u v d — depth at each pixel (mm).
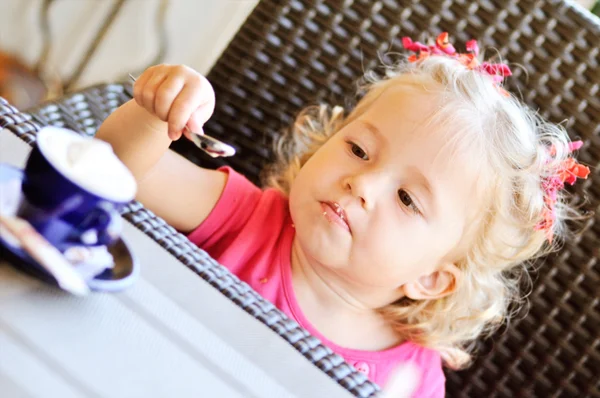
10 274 491
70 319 487
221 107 1153
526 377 1110
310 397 540
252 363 537
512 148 1040
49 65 1861
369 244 961
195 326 538
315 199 978
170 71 725
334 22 1131
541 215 1078
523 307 1113
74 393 446
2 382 427
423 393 1085
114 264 530
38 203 477
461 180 997
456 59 1085
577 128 1095
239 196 1068
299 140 1161
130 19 1867
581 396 1082
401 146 978
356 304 1075
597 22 1096
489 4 1115
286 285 1042
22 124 633
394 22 1130
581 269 1088
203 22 1824
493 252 1094
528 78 1103
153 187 993
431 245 1006
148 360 492
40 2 1910
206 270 587
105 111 1021
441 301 1134
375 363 1076
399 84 1059
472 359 1141
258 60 1142
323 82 1146
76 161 470
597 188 1089
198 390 493
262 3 1134
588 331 1086
